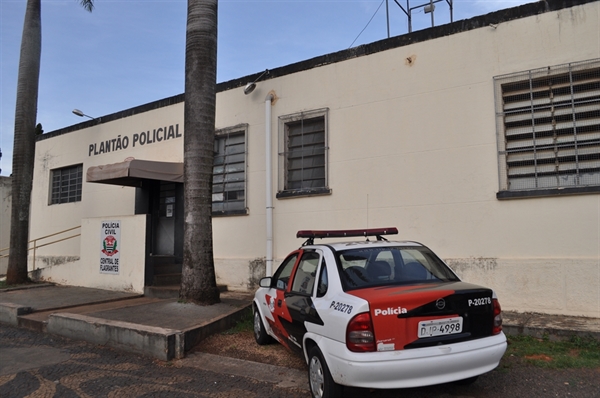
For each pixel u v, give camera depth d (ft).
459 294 14.07
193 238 27.86
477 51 28.22
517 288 25.91
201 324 23.07
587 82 25.46
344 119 32.63
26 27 42.80
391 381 12.98
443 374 13.34
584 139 25.38
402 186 30.01
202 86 28.32
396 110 30.66
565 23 25.95
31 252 54.08
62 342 24.14
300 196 33.86
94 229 38.88
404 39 30.68
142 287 34.71
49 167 53.93
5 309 29.22
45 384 17.61
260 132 36.60
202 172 28.09
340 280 15.34
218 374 18.47
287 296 18.52
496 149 27.22
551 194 25.41
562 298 24.77
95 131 48.88
